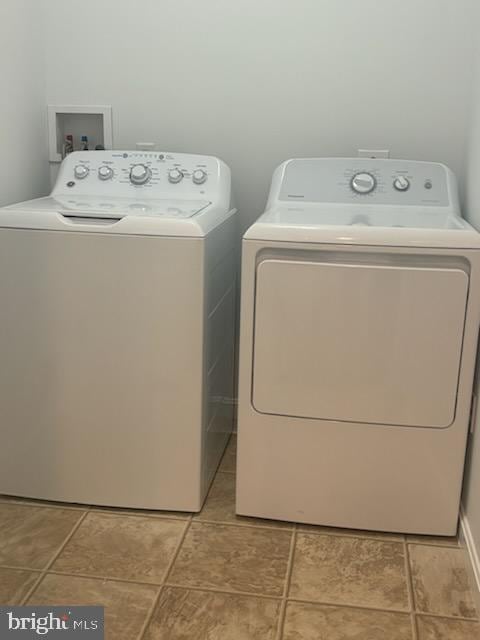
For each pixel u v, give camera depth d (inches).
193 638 64.1
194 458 82.4
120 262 77.7
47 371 82.3
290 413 79.1
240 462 81.4
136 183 94.9
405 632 65.7
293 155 99.8
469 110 94.3
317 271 74.9
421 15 93.8
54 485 85.7
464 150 96.0
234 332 103.3
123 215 79.1
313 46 96.3
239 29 97.1
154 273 77.5
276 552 77.6
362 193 91.4
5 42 90.0
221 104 99.6
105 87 101.2
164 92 100.3
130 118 101.7
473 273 73.2
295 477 81.0
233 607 68.4
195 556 76.4
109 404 82.0
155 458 83.0
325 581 72.9
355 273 74.5
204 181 94.6
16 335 81.7
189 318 78.3
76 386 82.0
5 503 86.3
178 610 67.7
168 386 80.5
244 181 101.7
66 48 100.7
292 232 74.5
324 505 81.4
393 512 80.5
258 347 77.8
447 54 94.4
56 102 102.6
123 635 64.1
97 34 99.8
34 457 85.3
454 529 80.4
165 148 101.9
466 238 72.9
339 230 73.9
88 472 84.5
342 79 96.9
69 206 84.4
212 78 99.0
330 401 78.1
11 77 92.2
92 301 79.2
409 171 92.1
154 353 79.8
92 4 99.0
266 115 99.2
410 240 72.9
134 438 82.7
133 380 80.9
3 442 85.4
